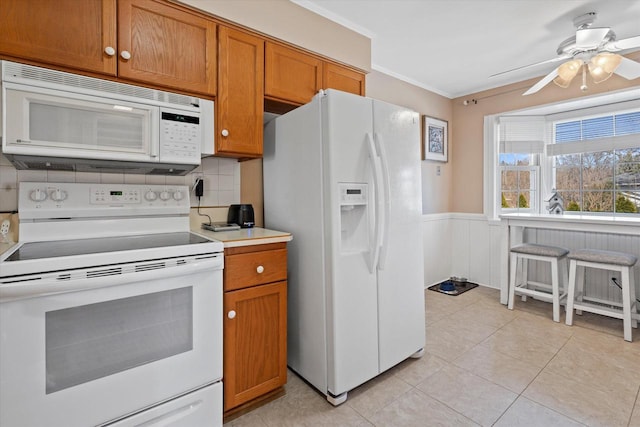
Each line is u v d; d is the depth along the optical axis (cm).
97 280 110
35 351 102
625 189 291
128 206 168
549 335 241
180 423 132
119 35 140
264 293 161
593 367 195
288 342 197
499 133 355
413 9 211
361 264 171
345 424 149
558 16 219
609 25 229
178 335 131
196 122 159
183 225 185
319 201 168
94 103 132
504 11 213
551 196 325
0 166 145
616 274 285
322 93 166
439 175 380
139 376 122
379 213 172
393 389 175
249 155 184
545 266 326
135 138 143
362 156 172
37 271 101
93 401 113
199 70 162
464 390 173
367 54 240
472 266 379
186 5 156
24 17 121
